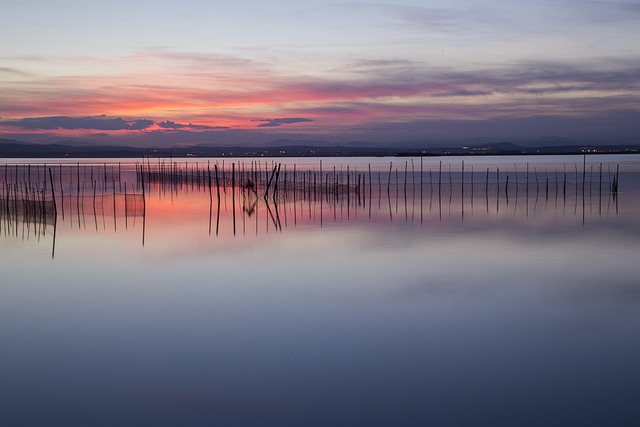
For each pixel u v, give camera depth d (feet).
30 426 29.07
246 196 175.73
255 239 86.48
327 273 61.72
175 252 75.41
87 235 91.15
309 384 33.42
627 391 32.35
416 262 67.46
